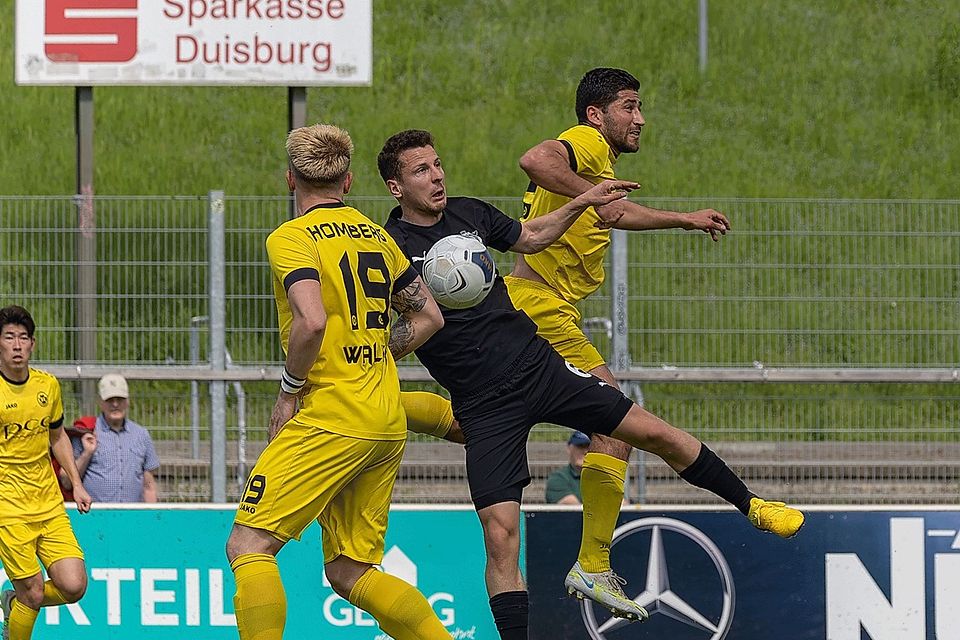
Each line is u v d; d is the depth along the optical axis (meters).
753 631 26.31
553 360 19.75
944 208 37.12
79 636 26.50
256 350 35.22
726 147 62.91
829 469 35.53
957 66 70.75
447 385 19.92
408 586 18.58
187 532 26.53
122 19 40.78
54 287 35.25
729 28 74.19
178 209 35.50
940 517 26.55
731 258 36.31
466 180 58.16
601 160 20.38
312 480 17.28
